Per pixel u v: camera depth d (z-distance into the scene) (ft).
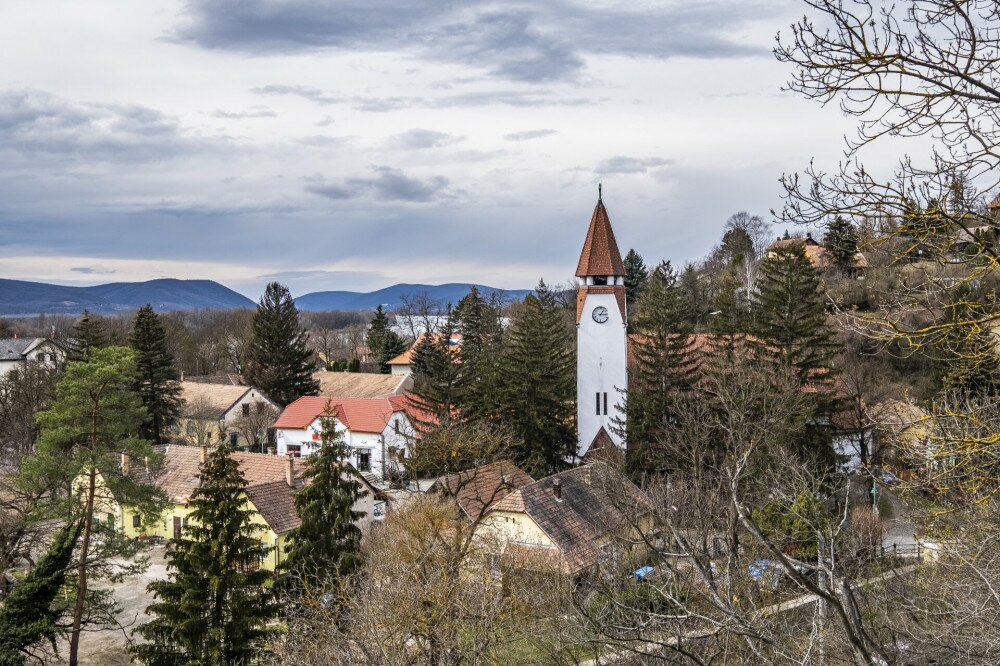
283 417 259.39
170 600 98.17
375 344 457.68
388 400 252.83
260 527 104.63
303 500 119.03
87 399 123.34
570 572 103.76
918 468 57.31
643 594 57.16
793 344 171.12
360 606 76.84
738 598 53.47
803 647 46.55
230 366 418.31
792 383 150.51
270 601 105.81
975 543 50.55
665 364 185.26
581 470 147.13
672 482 123.34
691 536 65.98
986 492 43.55
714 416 145.59
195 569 97.81
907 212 34.24
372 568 97.30
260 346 312.91
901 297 39.04
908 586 59.47
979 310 38.24
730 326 188.85
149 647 98.68
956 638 42.45
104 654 126.41
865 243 36.22
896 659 40.96
